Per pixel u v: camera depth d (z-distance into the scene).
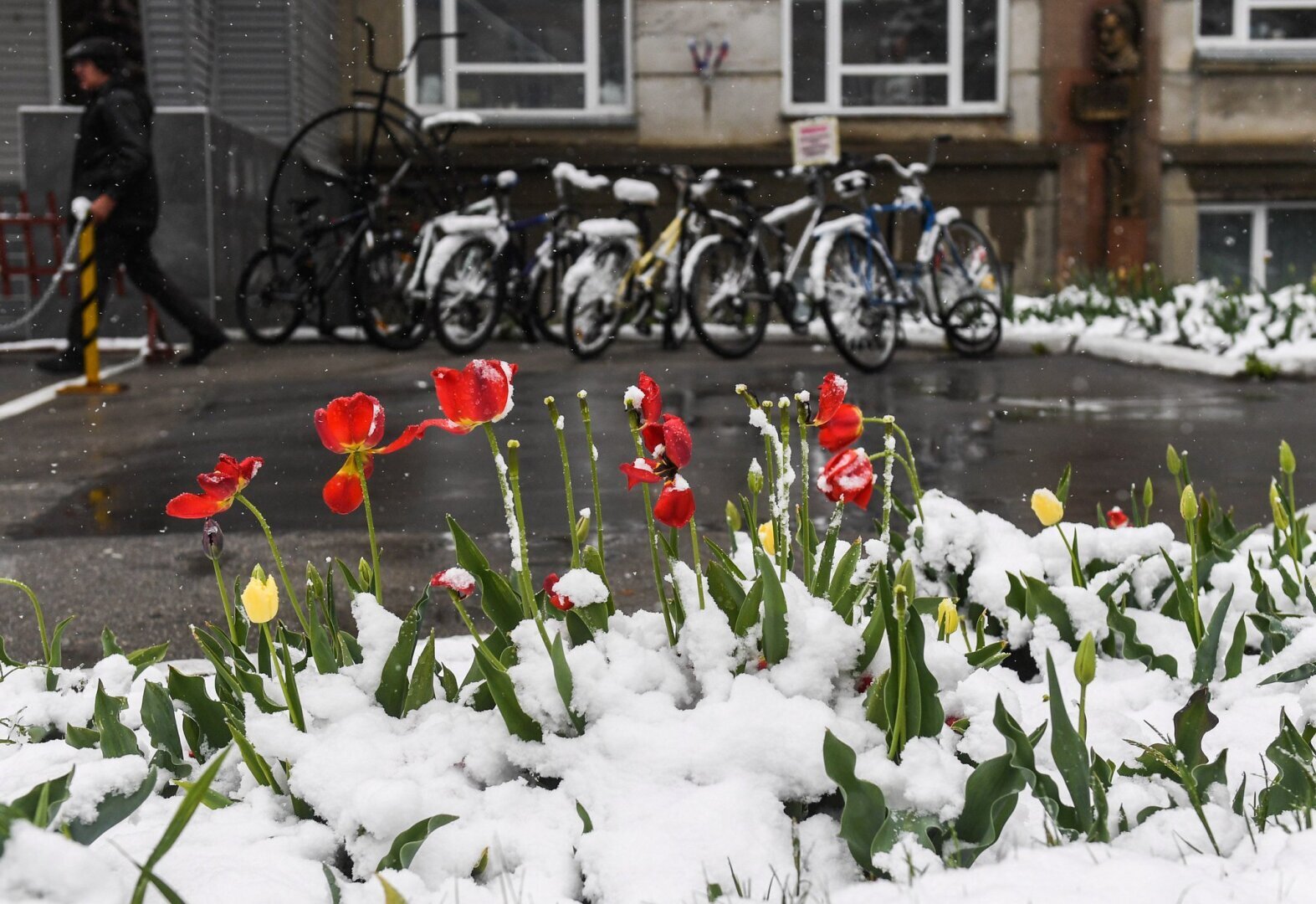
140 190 9.66
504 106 15.20
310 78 13.91
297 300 11.71
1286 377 9.70
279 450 6.49
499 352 11.18
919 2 15.23
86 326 8.82
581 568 1.92
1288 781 1.77
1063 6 15.09
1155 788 1.83
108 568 4.12
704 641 1.85
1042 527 4.76
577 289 10.35
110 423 7.46
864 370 10.03
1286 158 15.35
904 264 11.34
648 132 14.98
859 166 11.18
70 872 1.27
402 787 1.62
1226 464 6.05
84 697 2.24
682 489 1.71
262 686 1.90
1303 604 2.58
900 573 1.67
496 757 1.78
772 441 1.95
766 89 15.00
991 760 1.60
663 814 1.63
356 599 1.96
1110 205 15.26
